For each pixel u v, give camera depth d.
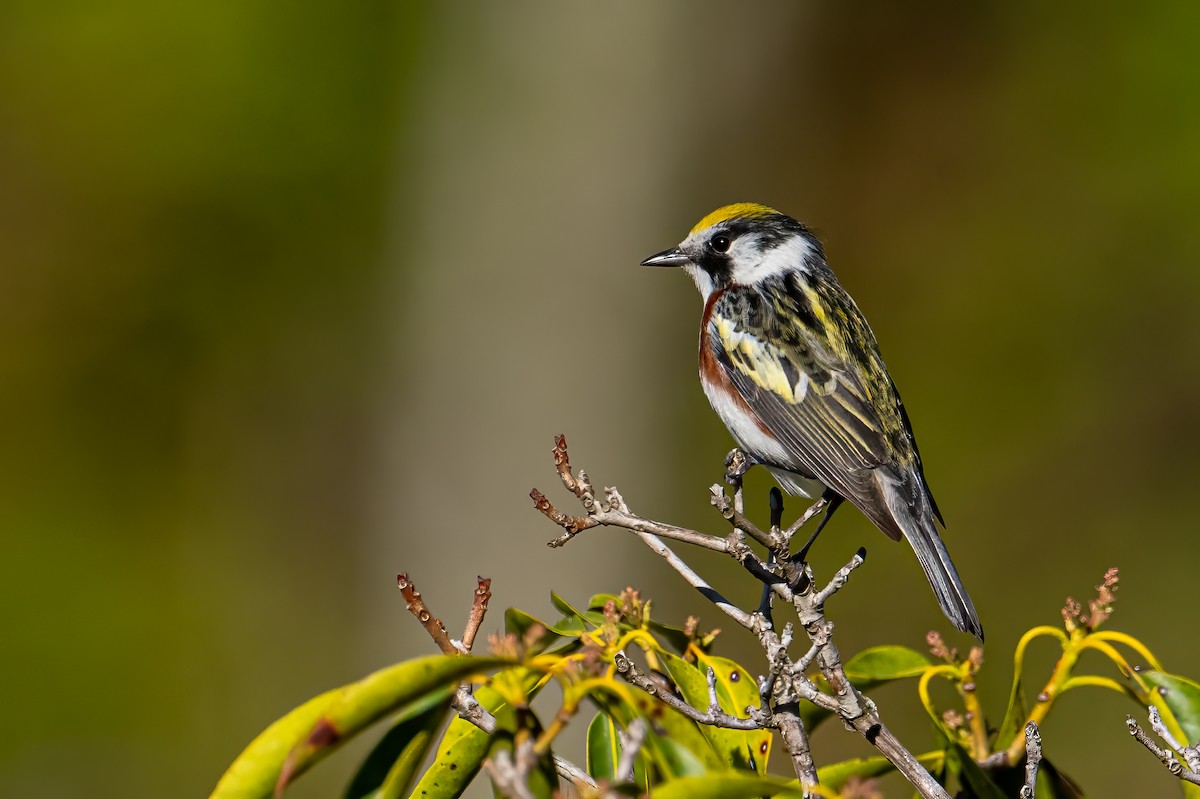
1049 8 17.23
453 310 17.19
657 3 16.97
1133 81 16.97
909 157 17.42
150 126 17.61
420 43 17.41
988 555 15.39
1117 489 15.68
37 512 17.11
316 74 17.59
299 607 17.00
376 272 17.69
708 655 4.91
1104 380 16.19
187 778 15.52
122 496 17.36
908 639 14.13
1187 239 16.45
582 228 17.06
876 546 14.53
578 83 17.03
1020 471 15.82
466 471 16.89
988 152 17.25
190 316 17.69
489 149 17.14
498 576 16.64
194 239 17.72
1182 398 15.87
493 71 17.09
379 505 17.28
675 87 17.16
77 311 17.59
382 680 3.53
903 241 17.22
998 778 5.16
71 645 16.45
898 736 13.09
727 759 4.56
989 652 14.04
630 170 17.11
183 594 16.92
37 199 17.64
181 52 17.64
